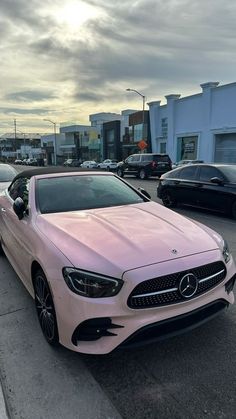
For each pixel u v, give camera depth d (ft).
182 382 8.55
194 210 34.58
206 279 9.14
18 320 11.78
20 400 8.14
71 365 9.34
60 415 7.68
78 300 8.32
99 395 8.24
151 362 9.32
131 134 163.53
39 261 9.75
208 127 98.07
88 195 13.76
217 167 31.60
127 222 10.97
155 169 80.64
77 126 255.09
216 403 7.86
